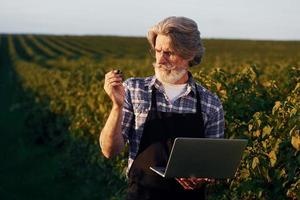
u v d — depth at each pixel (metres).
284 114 5.38
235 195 5.50
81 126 10.98
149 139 3.78
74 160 11.43
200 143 3.51
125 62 27.33
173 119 3.78
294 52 74.56
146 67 20.17
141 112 3.79
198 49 3.66
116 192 9.05
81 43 101.88
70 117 12.77
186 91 3.80
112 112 3.65
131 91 3.81
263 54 66.75
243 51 77.62
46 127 15.29
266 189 5.28
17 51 78.81
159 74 3.74
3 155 14.73
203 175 3.63
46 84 18.52
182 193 3.77
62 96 14.66
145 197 3.77
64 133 13.66
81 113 11.25
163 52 3.64
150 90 3.80
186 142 3.48
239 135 6.02
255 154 5.33
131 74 10.73
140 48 90.56
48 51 79.56
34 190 11.33
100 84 11.40
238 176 5.50
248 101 6.67
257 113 5.54
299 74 7.50
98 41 108.81
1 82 41.25
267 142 5.26
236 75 7.24
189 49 3.61
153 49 3.76
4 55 73.75
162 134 3.77
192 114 3.80
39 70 24.20
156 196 3.76
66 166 11.68
